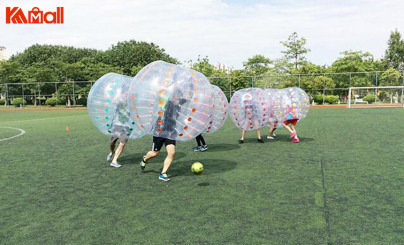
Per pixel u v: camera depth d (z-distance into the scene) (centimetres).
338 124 1393
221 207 410
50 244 320
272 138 1005
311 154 740
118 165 654
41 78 4625
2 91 4625
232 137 1061
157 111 492
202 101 501
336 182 512
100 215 394
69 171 626
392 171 573
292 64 5303
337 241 312
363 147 815
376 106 3166
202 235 330
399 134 1036
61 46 6203
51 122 1777
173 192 478
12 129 1412
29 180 565
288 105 890
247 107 855
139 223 366
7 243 325
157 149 570
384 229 338
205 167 635
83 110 3450
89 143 976
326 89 3456
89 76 5066
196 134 525
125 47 5919
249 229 343
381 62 5772
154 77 499
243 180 535
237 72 4525
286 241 314
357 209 395
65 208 422
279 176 555
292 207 405
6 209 423
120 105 597
